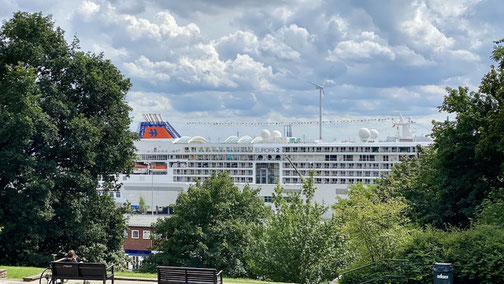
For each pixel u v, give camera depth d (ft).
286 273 92.32
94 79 136.56
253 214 166.61
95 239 135.74
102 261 133.39
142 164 497.46
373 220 94.32
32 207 117.70
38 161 124.98
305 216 94.73
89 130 128.16
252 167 467.93
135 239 288.71
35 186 116.67
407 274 71.41
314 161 450.71
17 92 120.16
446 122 139.54
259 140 490.49
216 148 480.23
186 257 151.94
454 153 134.10
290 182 456.04
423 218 135.33
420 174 154.61
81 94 140.87
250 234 115.75
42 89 129.59
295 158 456.45
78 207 128.36
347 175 440.45
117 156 142.20
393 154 430.61
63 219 128.47
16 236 120.47
